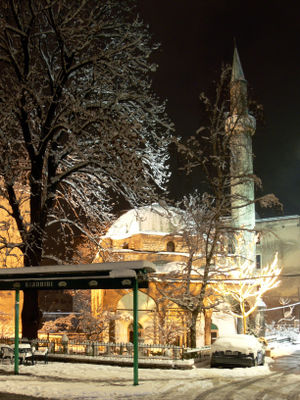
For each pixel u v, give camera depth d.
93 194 29.31
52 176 24.78
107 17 24.19
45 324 34.00
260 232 26.19
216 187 26.12
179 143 25.19
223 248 29.27
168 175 25.94
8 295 34.59
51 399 12.15
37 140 23.52
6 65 23.91
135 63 24.39
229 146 26.45
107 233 37.44
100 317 31.17
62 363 19.44
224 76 25.83
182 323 30.69
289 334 42.69
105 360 19.45
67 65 23.69
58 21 23.33
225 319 36.31
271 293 53.12
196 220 27.75
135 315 14.69
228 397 13.05
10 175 22.95
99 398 12.26
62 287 15.30
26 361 19.12
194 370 18.20
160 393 13.28
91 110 24.00
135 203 25.55
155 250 35.69
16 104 22.72
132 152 23.61
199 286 33.34
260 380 16.67
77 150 23.03
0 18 21.91
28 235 23.25
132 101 25.34
